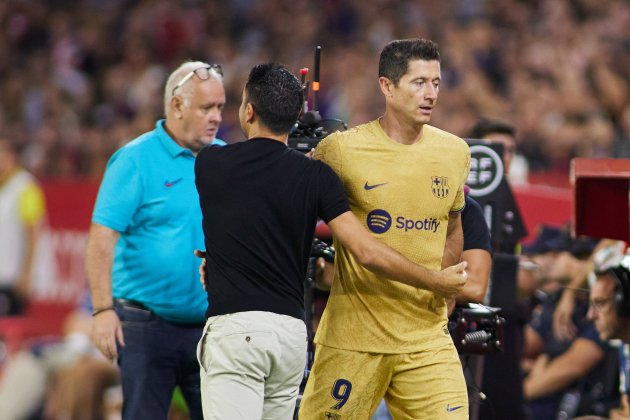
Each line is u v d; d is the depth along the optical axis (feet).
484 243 62.54
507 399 73.10
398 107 54.54
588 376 82.69
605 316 68.95
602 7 160.35
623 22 155.22
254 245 54.29
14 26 206.90
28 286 128.88
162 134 66.59
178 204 65.92
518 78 150.51
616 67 146.10
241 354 54.03
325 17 185.57
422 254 55.36
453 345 56.90
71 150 166.71
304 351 55.62
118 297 67.21
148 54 194.39
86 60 198.59
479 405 71.67
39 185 138.72
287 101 54.80
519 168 124.77
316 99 63.57
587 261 83.82
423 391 55.52
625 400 73.31
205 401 55.21
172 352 65.92
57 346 107.65
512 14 166.20
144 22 198.49
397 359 55.57
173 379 66.49
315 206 54.08
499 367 73.05
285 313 54.54
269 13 193.98
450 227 57.98
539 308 89.81
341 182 54.29
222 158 55.11
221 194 54.75
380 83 55.26
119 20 203.00
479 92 146.41
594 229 65.51
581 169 64.39
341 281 56.34
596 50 148.97
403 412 56.80
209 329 55.21
